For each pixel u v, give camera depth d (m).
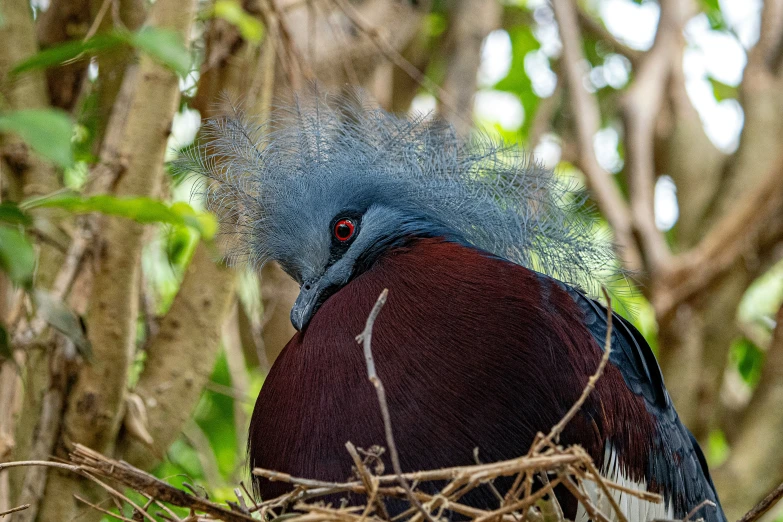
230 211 7.46
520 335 5.86
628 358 6.63
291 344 6.51
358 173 7.03
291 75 8.84
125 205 6.82
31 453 7.54
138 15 9.11
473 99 13.02
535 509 5.16
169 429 8.23
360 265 6.73
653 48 14.12
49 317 7.09
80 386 7.62
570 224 7.38
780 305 11.64
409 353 5.86
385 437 5.71
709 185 14.31
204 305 8.41
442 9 13.30
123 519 5.58
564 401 5.87
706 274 12.15
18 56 8.16
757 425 11.40
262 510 5.68
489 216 7.09
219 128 7.49
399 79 13.16
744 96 14.05
